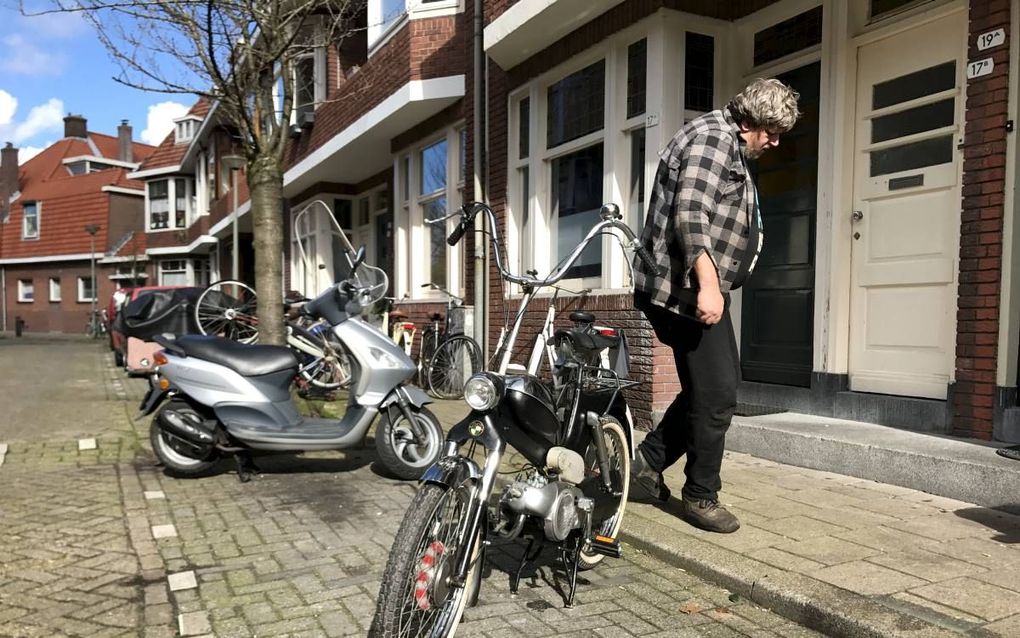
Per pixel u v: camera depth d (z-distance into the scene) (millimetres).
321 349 7977
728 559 3311
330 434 5184
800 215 5844
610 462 3471
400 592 2297
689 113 6289
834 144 5379
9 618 2982
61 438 6562
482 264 8820
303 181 15336
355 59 13797
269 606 3105
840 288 5367
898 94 5066
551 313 3242
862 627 2633
